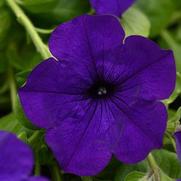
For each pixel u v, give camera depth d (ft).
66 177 1.05
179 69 1.24
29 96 0.85
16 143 0.74
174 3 1.31
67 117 0.87
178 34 1.32
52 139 0.86
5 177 0.74
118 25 0.86
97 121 0.89
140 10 1.24
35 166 0.96
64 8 1.17
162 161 0.98
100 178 0.99
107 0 1.10
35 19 1.17
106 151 0.87
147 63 0.86
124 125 0.87
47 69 0.84
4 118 1.03
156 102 0.86
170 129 0.92
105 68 0.89
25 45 1.18
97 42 0.87
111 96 0.90
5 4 1.12
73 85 0.88
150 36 1.26
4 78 1.18
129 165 0.97
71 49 0.86
